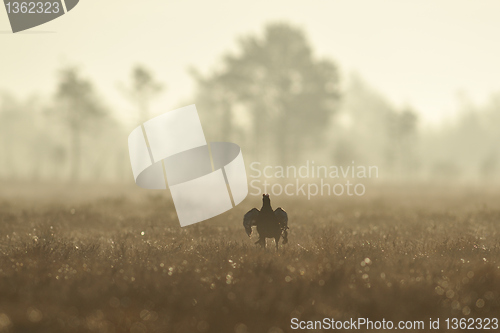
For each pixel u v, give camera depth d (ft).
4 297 89.15
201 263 121.60
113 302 85.46
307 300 88.22
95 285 96.73
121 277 104.63
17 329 74.13
